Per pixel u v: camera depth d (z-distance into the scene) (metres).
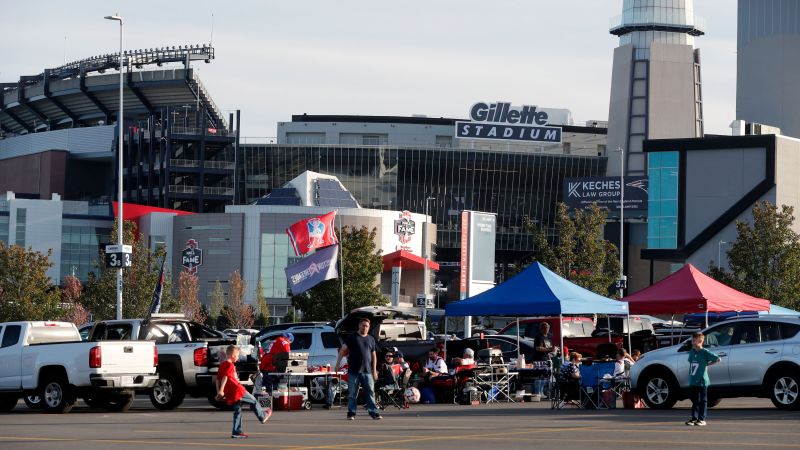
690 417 31.77
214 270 193.62
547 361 44.62
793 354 33.50
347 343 31.97
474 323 127.12
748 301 45.19
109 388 36.72
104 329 40.56
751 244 95.44
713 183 139.62
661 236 143.75
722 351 34.69
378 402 40.06
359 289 117.88
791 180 136.88
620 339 53.81
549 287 43.12
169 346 39.94
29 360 37.69
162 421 32.28
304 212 192.25
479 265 61.16
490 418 32.09
